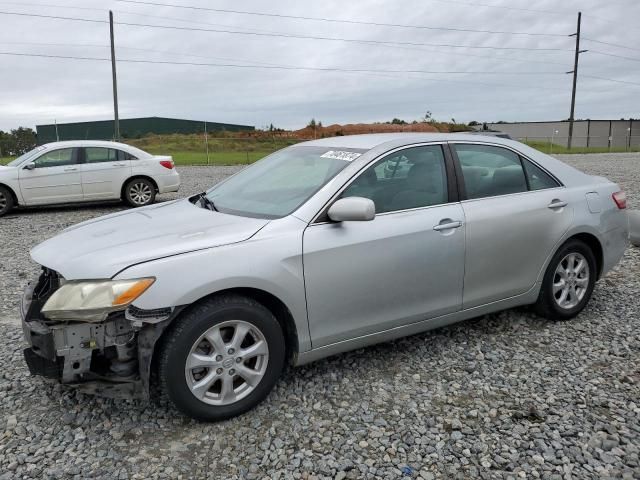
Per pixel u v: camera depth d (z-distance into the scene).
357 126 51.09
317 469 2.79
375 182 3.74
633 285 5.79
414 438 3.04
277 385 3.64
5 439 3.04
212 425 3.19
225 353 3.15
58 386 3.62
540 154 4.71
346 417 3.26
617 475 2.74
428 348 4.21
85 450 2.95
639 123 68.50
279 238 3.29
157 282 2.93
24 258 7.30
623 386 3.62
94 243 3.30
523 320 4.78
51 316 2.92
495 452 2.92
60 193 11.86
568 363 3.96
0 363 3.98
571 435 3.06
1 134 41.44
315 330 3.44
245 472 2.77
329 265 3.41
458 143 4.21
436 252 3.82
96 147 12.29
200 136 51.75
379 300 3.64
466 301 4.09
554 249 4.50
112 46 30.38
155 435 3.09
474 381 3.70
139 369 3.03
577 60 44.44
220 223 3.47
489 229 4.08
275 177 4.07
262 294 3.30
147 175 12.66
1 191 11.29
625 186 14.17
